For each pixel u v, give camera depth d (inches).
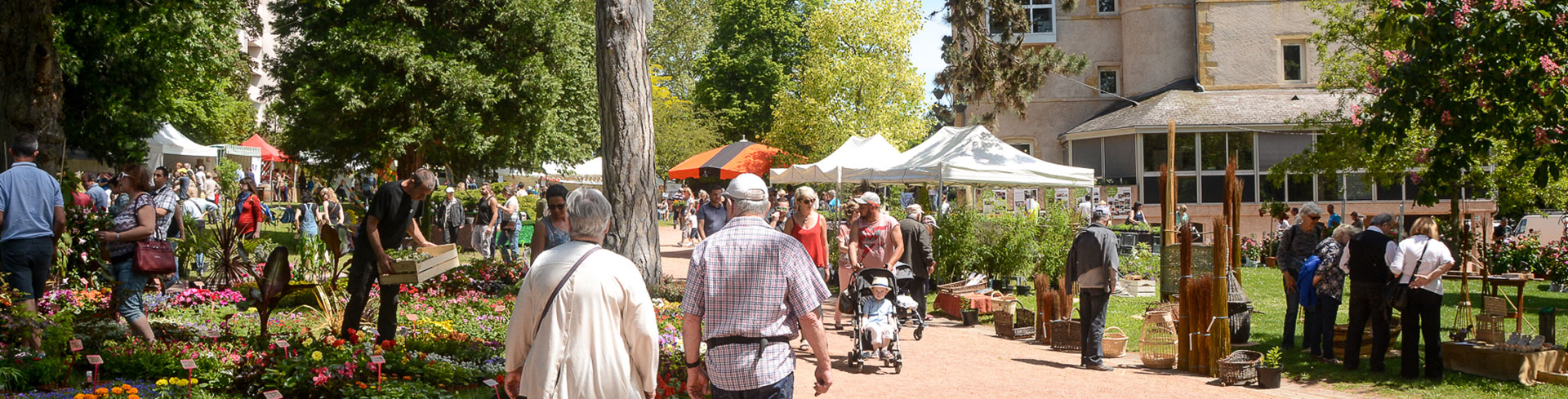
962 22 881.5
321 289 358.0
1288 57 1277.1
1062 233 664.4
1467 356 355.6
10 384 233.5
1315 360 386.3
